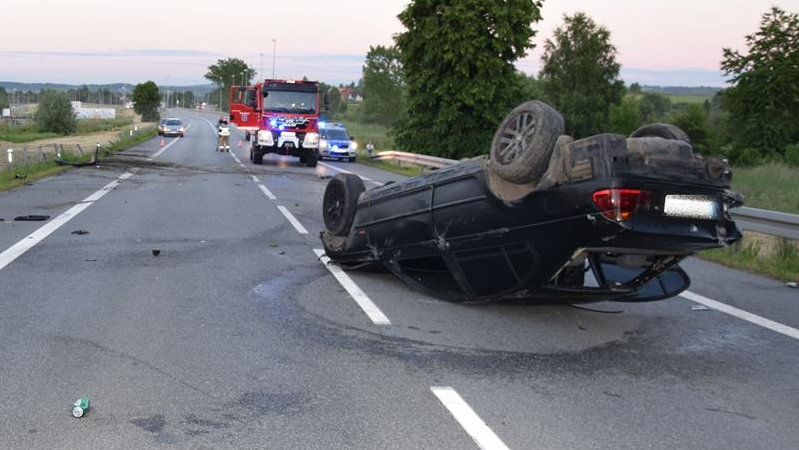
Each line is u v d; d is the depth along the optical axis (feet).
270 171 87.86
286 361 18.03
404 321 22.21
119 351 18.33
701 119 199.62
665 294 22.33
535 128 19.35
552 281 21.47
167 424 13.98
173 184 66.13
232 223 42.70
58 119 231.71
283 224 43.04
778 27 143.95
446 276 26.73
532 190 19.58
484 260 21.90
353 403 15.40
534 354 19.45
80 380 16.17
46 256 30.58
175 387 15.97
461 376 17.38
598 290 20.65
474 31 108.27
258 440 13.41
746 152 146.72
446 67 113.70
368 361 18.25
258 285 26.66
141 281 26.55
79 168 81.56
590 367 18.54
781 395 17.01
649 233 18.02
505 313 23.71
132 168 84.33
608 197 17.74
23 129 240.73
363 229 27.61
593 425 14.71
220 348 18.89
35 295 23.84
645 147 18.43
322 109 99.81
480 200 21.44
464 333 21.17
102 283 25.96
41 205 47.93
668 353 20.12
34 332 19.67
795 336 22.35
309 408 15.03
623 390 16.92
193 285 26.23
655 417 15.31
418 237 24.45
